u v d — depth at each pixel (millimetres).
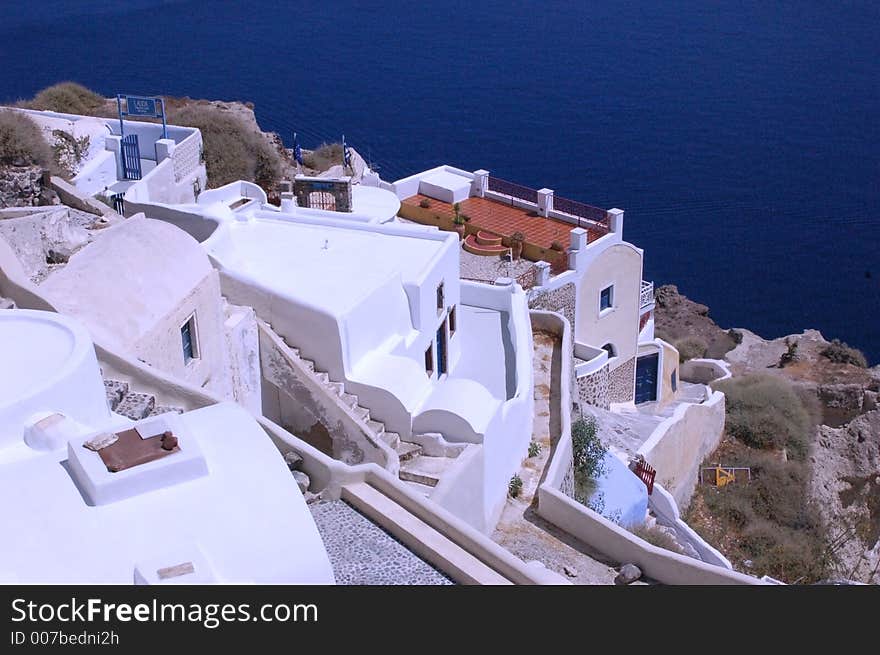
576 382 33250
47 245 21031
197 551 9320
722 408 38438
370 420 21125
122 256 18094
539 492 20359
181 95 119125
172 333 18234
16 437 11539
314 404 20891
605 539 18922
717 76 143375
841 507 39938
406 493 12953
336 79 135500
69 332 13172
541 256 38719
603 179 98062
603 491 25938
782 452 39062
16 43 149625
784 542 33125
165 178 35906
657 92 134000
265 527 9688
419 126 114250
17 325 13445
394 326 23078
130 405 14984
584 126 116875
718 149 109062
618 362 41469
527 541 19578
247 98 121688
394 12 191875
